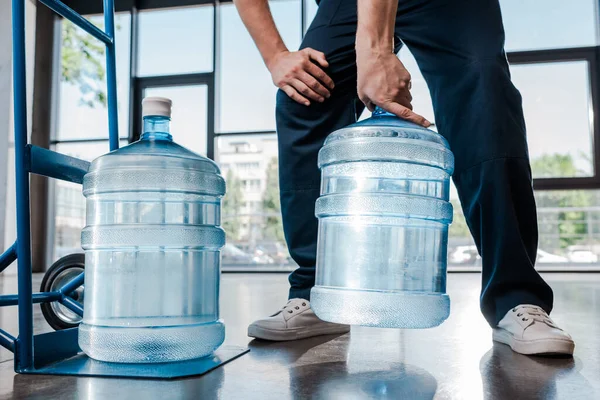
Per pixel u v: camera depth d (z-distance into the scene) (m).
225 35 6.04
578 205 5.36
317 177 1.37
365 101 1.13
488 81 1.18
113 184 1.10
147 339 0.98
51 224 6.28
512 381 0.88
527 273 1.18
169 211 1.21
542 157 5.40
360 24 1.05
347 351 1.15
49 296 1.30
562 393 0.81
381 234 1.14
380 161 1.18
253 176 6.06
